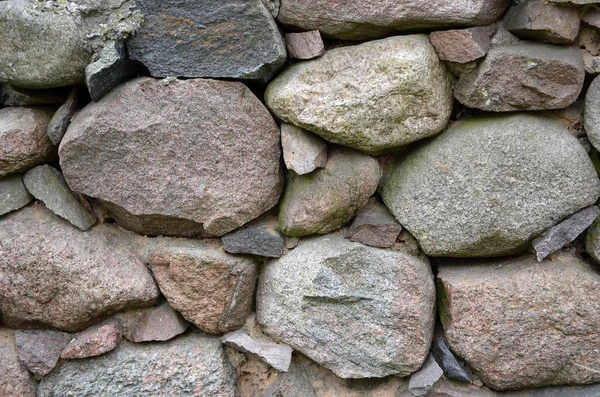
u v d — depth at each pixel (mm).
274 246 1127
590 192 1052
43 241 1102
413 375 1151
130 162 1067
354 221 1133
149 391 1136
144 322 1161
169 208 1094
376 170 1114
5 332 1175
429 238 1098
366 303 1120
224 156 1078
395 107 1023
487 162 1044
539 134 1044
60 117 1085
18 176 1133
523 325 1088
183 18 1018
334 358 1153
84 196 1142
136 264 1140
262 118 1080
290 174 1133
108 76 1030
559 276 1081
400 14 1004
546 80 1021
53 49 1014
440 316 1153
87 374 1140
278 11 1049
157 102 1048
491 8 1011
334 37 1065
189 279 1122
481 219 1062
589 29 1036
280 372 1180
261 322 1173
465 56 1008
